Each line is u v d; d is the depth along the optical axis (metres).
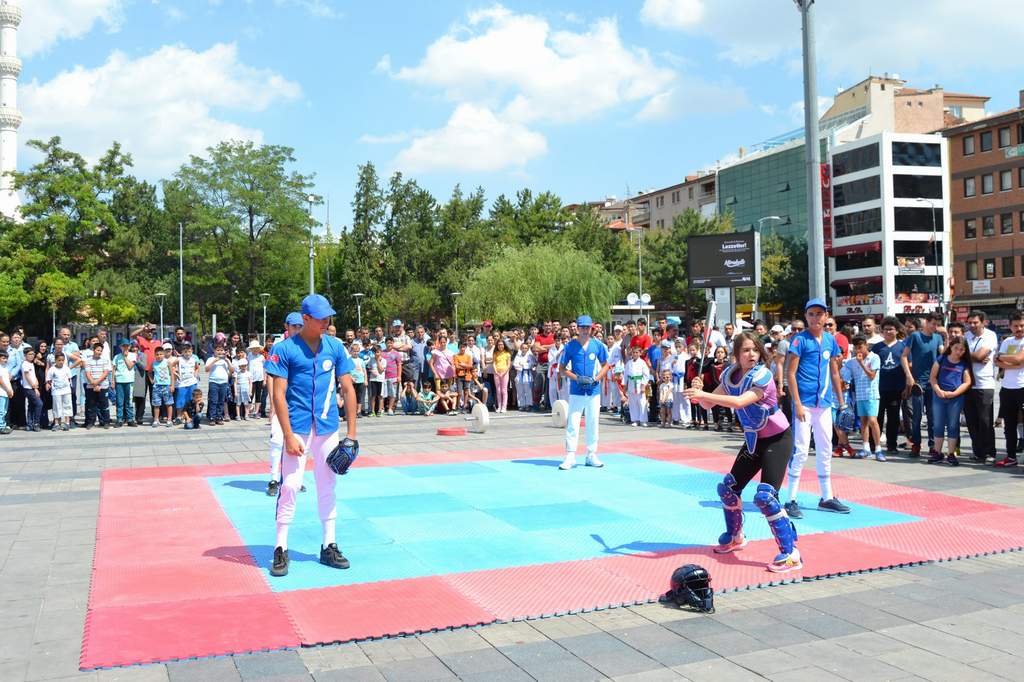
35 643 4.62
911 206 67.31
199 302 68.19
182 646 4.53
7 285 46.03
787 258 69.25
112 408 22.00
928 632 4.73
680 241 67.50
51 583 5.81
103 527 7.60
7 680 4.09
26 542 7.02
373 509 8.30
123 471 11.03
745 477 6.37
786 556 5.98
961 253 57.28
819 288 12.07
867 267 68.81
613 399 19.55
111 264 64.81
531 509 8.25
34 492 9.46
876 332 13.02
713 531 7.28
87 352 17.25
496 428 16.30
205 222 60.62
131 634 4.73
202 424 17.95
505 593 5.49
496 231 87.69
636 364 16.55
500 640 4.66
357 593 5.50
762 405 6.06
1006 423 10.93
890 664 4.25
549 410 20.47
